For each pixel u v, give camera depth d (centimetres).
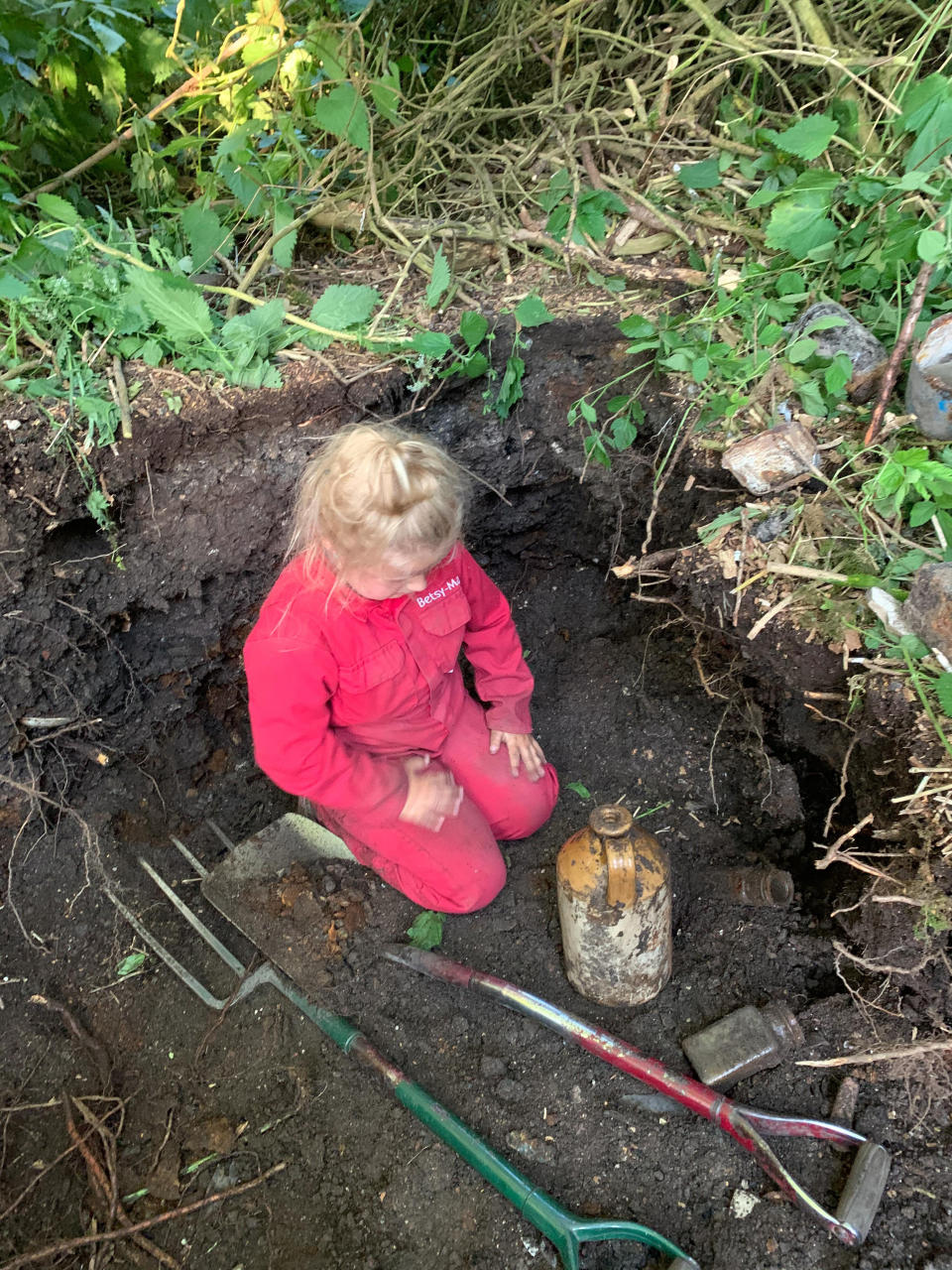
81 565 176
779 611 162
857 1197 135
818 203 177
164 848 206
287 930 184
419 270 213
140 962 187
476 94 237
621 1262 139
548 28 231
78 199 217
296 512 170
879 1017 155
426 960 175
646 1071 152
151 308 171
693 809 203
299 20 215
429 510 124
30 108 204
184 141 203
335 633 147
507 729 186
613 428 189
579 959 163
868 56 200
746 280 190
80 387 167
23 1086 169
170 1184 156
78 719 191
